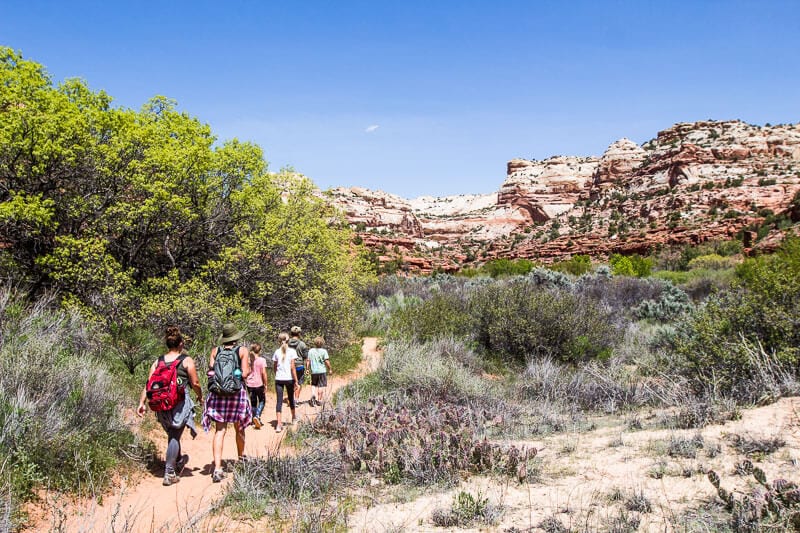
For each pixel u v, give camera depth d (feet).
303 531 13.78
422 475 17.33
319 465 17.99
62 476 16.10
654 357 34.91
